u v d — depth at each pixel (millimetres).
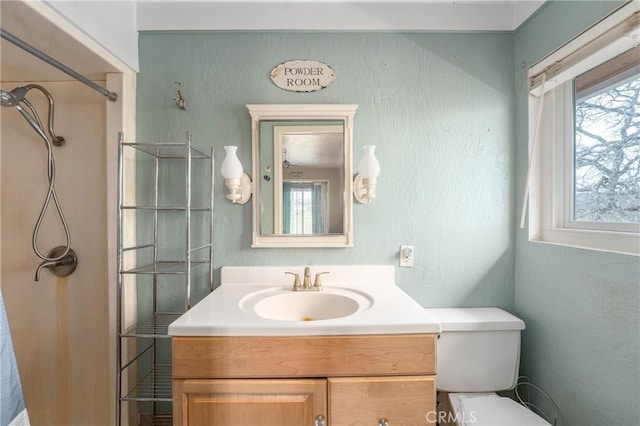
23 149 1481
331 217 1474
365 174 1395
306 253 1496
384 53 1489
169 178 1478
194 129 1475
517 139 1507
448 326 1311
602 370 1081
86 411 1479
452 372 1318
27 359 1488
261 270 1464
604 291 1075
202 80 1472
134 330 1404
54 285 1485
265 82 1479
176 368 962
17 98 1198
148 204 1473
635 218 1053
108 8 1248
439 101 1500
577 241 1236
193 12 1446
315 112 1450
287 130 1468
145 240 1468
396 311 1088
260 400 964
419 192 1508
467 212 1512
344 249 1500
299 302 1327
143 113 1466
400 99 1495
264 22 1453
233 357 962
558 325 1267
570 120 1309
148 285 1468
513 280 1518
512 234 1523
